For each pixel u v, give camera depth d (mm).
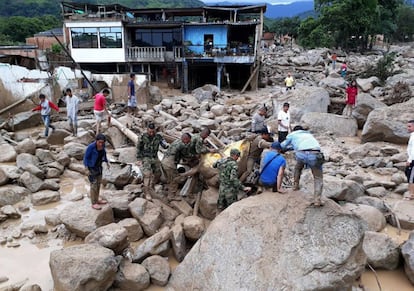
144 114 17688
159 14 31672
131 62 29562
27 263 7020
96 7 30641
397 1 67688
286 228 6086
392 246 6914
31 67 24859
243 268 5785
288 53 44688
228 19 31812
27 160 11227
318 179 6516
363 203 8781
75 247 6332
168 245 7176
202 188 9008
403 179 10070
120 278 6266
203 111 19125
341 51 50094
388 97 19672
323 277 5613
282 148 7121
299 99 17328
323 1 58812
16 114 17750
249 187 8633
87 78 21688
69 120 14133
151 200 8648
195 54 28188
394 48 57875
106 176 9945
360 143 14312
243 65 30328
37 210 9062
